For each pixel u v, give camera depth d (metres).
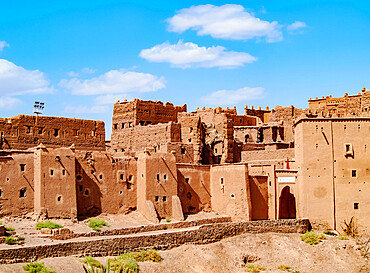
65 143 83.19
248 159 93.31
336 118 79.94
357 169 79.56
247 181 78.75
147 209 75.50
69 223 69.50
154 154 77.62
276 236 74.94
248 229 75.81
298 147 80.88
